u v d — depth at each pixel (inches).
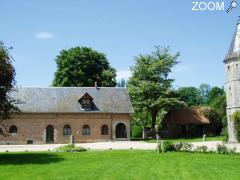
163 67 2691.9
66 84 2901.1
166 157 1137.4
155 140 2357.3
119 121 2416.3
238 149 1434.5
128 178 780.0
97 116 2391.7
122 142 2176.4
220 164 978.7
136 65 2751.0
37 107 2332.7
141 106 2655.0
